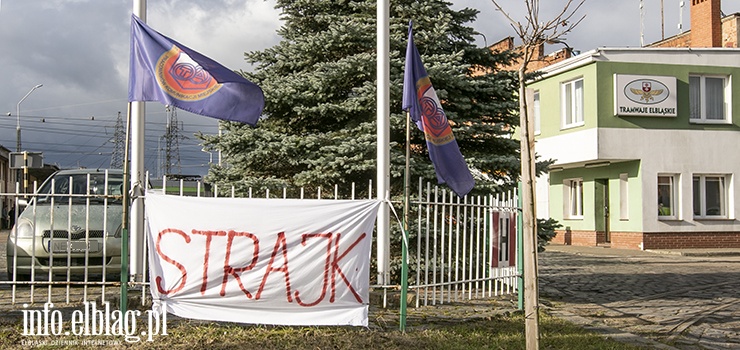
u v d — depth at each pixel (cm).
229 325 717
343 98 1101
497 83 1094
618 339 747
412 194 1051
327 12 1170
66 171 1134
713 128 2381
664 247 2306
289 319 705
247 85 698
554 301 1035
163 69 693
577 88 2436
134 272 820
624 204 2395
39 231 945
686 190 2345
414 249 1036
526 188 588
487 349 659
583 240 2545
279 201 704
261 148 1038
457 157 801
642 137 2317
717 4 2680
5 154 4962
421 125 795
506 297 955
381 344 659
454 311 845
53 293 913
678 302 1045
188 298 697
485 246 927
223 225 698
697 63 2370
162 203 701
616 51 2306
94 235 949
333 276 709
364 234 718
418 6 1097
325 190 1098
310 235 707
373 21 1104
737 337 796
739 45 2675
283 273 703
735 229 2380
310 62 1139
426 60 1061
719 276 1435
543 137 2581
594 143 2295
